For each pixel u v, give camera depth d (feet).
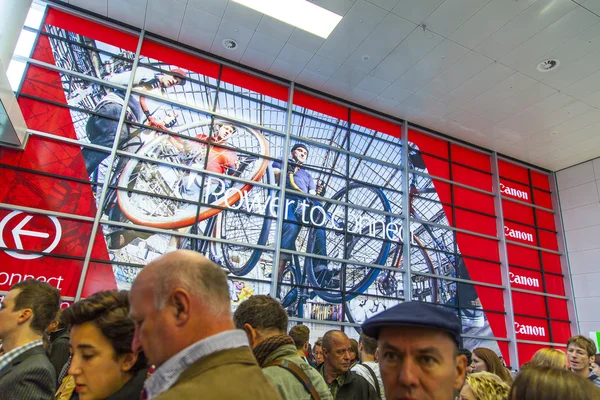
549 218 45.34
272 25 27.61
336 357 9.75
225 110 30.89
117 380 4.78
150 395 3.16
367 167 35.73
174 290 3.31
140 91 27.91
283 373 5.85
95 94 26.63
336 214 32.91
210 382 2.94
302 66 31.78
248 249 28.68
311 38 28.60
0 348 7.72
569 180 45.75
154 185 26.84
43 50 25.64
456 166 40.78
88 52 27.04
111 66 27.55
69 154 24.90
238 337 3.47
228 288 3.73
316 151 33.71
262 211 29.94
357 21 26.78
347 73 32.32
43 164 24.04
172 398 2.72
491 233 40.24
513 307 38.70
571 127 38.11
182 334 3.25
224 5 26.07
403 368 3.37
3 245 22.06
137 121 27.43
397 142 38.17
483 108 35.99
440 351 3.39
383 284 33.09
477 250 38.75
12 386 5.59
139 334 3.41
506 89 33.17
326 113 35.19
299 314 28.99
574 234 43.91
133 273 24.73
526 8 25.09
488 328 36.55
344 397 9.47
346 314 30.68
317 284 30.37
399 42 28.58
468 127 39.22
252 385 3.08
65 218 23.86
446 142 40.98
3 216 22.41
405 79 32.68
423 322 3.35
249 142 31.12
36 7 26.27
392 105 36.29
